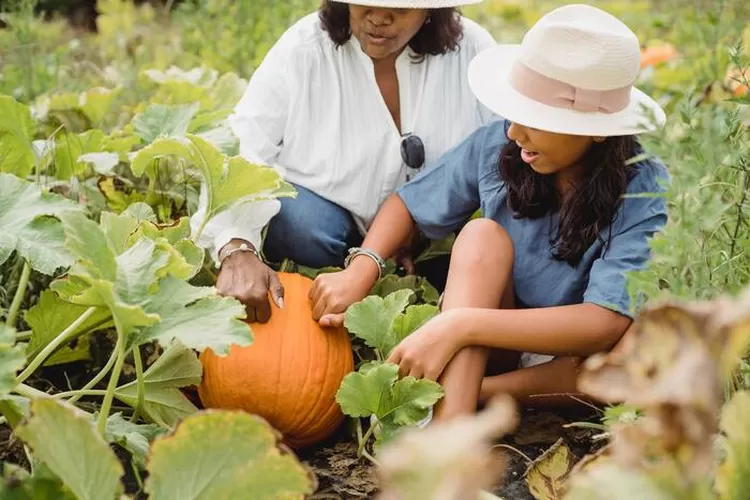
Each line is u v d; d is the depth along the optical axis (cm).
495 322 194
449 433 106
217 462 141
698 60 326
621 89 200
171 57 389
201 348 161
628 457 122
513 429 211
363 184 240
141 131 251
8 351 160
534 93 202
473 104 245
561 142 202
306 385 198
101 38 431
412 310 203
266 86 239
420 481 105
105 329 228
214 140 230
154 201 255
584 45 197
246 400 197
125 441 173
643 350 119
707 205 170
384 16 219
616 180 205
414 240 252
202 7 424
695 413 113
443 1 218
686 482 117
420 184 235
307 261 244
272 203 220
